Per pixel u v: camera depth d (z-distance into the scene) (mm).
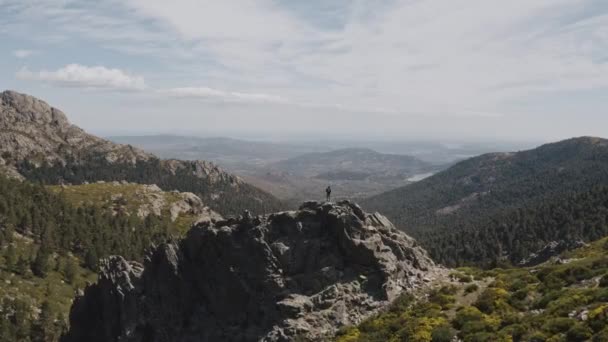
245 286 66000
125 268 83250
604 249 81312
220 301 68750
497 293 54656
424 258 70812
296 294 62000
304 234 67625
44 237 194625
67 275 173250
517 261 162875
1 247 176500
